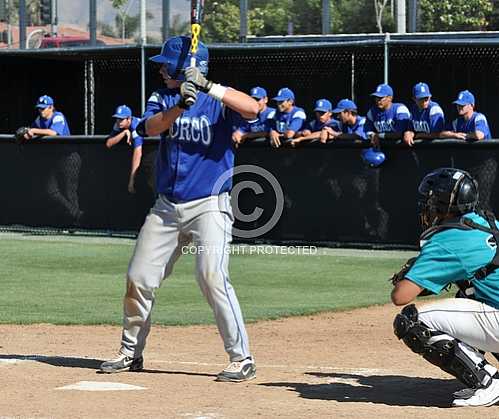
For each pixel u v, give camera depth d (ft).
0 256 131.34
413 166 131.34
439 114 132.05
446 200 52.85
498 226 54.49
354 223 135.23
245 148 139.54
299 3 184.03
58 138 150.51
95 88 200.34
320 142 135.74
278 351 74.90
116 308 94.84
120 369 65.26
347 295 102.22
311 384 61.52
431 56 172.55
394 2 177.99
